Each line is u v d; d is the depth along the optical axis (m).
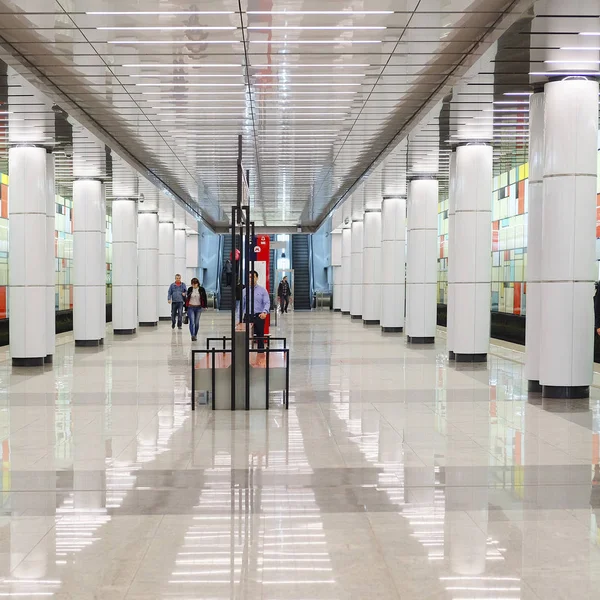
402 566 4.73
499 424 9.56
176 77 12.33
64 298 30.72
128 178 22.02
